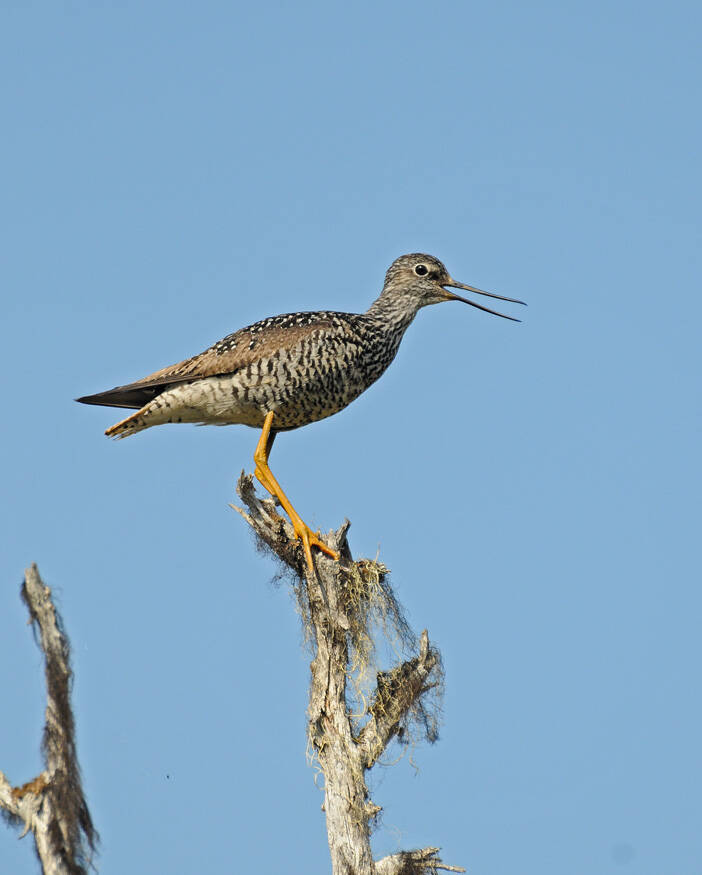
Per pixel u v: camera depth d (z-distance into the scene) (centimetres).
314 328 1588
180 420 1630
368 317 1694
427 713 1329
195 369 1591
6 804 1035
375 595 1327
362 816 1224
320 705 1264
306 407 1606
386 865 1232
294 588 1359
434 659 1336
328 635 1287
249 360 1563
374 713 1287
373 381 1692
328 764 1241
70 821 1023
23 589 1051
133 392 1647
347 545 1402
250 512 1360
